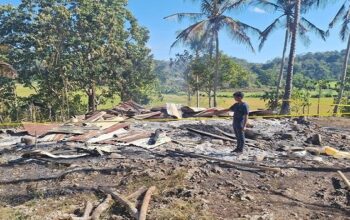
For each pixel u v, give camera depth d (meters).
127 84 35.72
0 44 28.78
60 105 31.16
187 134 13.05
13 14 29.61
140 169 8.71
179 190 7.33
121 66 34.75
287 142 12.45
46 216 6.23
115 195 6.95
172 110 17.16
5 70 20.38
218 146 11.52
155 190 7.33
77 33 30.95
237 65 36.75
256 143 11.88
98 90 36.94
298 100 26.66
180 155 10.23
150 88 39.03
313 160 10.02
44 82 30.83
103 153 10.48
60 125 13.99
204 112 17.33
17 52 29.61
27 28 29.70
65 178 8.31
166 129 13.95
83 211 6.38
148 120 15.89
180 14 28.83
